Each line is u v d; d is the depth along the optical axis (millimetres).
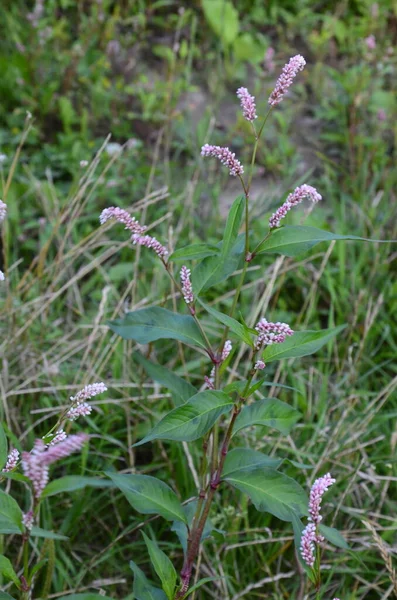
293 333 674
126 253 1228
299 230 713
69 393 1008
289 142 1536
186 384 796
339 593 889
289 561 907
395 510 932
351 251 1214
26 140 1419
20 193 1295
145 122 1529
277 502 715
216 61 1729
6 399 968
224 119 1598
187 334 758
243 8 1862
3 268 1213
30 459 597
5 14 1691
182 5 1854
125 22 1747
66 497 925
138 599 713
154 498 723
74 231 1221
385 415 988
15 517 645
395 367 1084
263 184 1432
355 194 1342
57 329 1090
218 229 1280
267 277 1109
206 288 736
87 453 925
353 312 1139
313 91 1669
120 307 1097
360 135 1459
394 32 1794
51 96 1463
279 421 740
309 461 959
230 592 872
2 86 1512
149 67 1710
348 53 1777
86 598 661
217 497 910
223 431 965
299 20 1819
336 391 1040
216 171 1423
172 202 1274
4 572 650
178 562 900
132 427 986
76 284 1163
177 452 950
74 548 906
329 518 921
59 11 1798
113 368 1032
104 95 1506
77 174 1244
